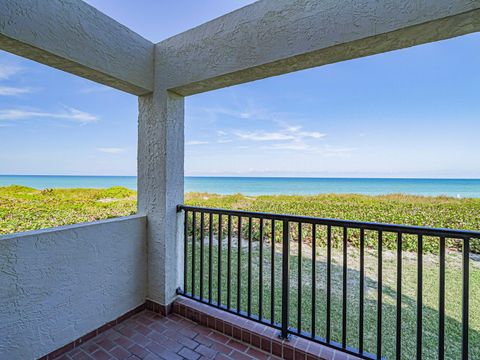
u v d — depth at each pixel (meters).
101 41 1.94
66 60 1.74
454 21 1.30
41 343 1.69
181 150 2.51
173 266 2.45
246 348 1.90
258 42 1.83
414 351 1.94
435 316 2.46
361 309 1.58
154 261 2.43
